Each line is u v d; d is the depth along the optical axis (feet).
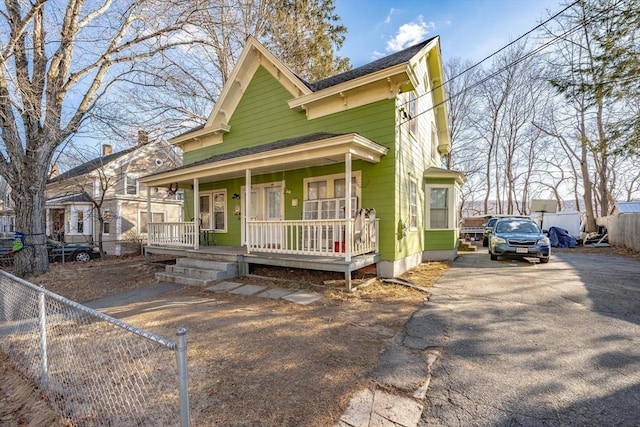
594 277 24.03
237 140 37.37
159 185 37.40
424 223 37.68
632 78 25.36
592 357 11.39
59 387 10.21
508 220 36.55
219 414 8.21
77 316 14.60
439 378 10.07
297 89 31.58
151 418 8.13
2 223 67.56
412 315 16.34
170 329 14.88
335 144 21.79
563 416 8.16
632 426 7.77
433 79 41.29
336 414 8.23
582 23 27.37
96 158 48.32
